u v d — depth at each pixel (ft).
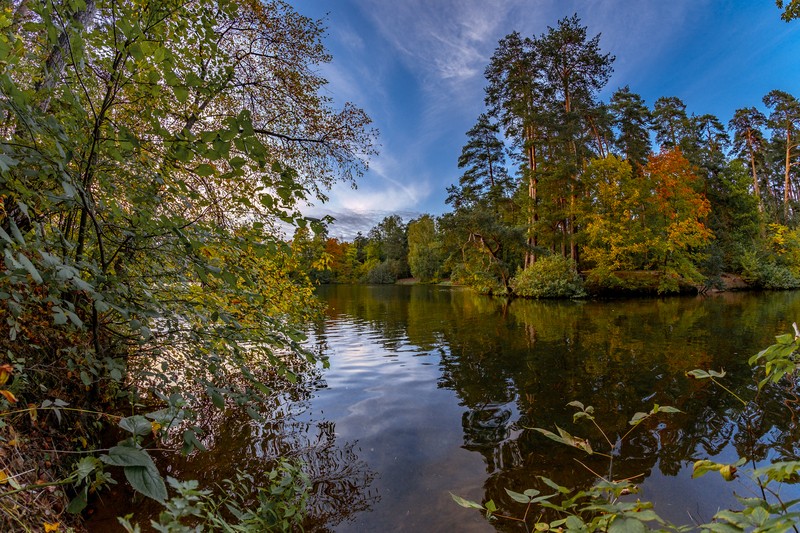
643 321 43.04
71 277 4.93
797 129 117.80
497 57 84.48
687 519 10.20
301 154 20.70
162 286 8.80
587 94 85.15
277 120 19.63
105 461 3.45
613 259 76.38
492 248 85.15
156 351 9.15
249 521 7.09
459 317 50.85
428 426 16.22
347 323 47.34
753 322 40.63
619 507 3.66
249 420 15.97
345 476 12.25
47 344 8.15
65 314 5.58
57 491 7.45
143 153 7.39
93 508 9.59
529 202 87.56
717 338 32.50
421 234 187.32
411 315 54.60
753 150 120.88
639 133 102.73
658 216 81.00
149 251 7.82
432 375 23.85
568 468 12.94
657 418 16.69
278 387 21.06
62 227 8.28
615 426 16.07
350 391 20.75
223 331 8.18
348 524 10.05
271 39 18.53
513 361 26.81
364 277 207.82
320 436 15.05
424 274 176.76
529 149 88.63
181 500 3.76
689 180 83.15
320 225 6.48
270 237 7.36
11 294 6.02
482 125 106.73
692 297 74.54
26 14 7.54
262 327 9.03
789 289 94.07
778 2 20.45
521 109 82.02
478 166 110.01
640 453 13.79
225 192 11.23
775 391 19.39
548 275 75.46
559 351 29.32
